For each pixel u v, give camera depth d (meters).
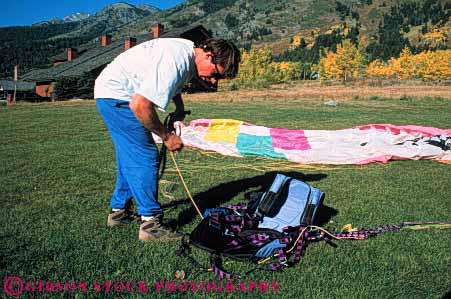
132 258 3.72
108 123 3.98
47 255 3.74
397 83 56.69
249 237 3.96
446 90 39.28
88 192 5.75
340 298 3.20
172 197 5.46
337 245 4.11
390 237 4.35
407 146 8.48
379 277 3.53
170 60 3.62
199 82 3.99
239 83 58.47
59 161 7.90
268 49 63.97
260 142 8.88
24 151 9.04
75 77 45.66
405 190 6.18
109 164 7.64
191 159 8.31
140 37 58.62
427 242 4.26
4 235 4.14
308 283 3.40
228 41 3.81
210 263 3.68
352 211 5.14
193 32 52.56
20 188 5.91
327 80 69.00
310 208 4.46
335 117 16.73
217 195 5.61
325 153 8.18
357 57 66.12
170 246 3.98
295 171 7.33
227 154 8.74
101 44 65.31
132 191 4.07
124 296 3.16
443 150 8.38
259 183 6.31
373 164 8.09
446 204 5.59
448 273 3.66
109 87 3.90
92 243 4.00
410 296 3.29
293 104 24.92
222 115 17.56
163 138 3.81
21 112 20.23
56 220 4.61
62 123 14.95
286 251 3.86
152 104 3.62
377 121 15.16
